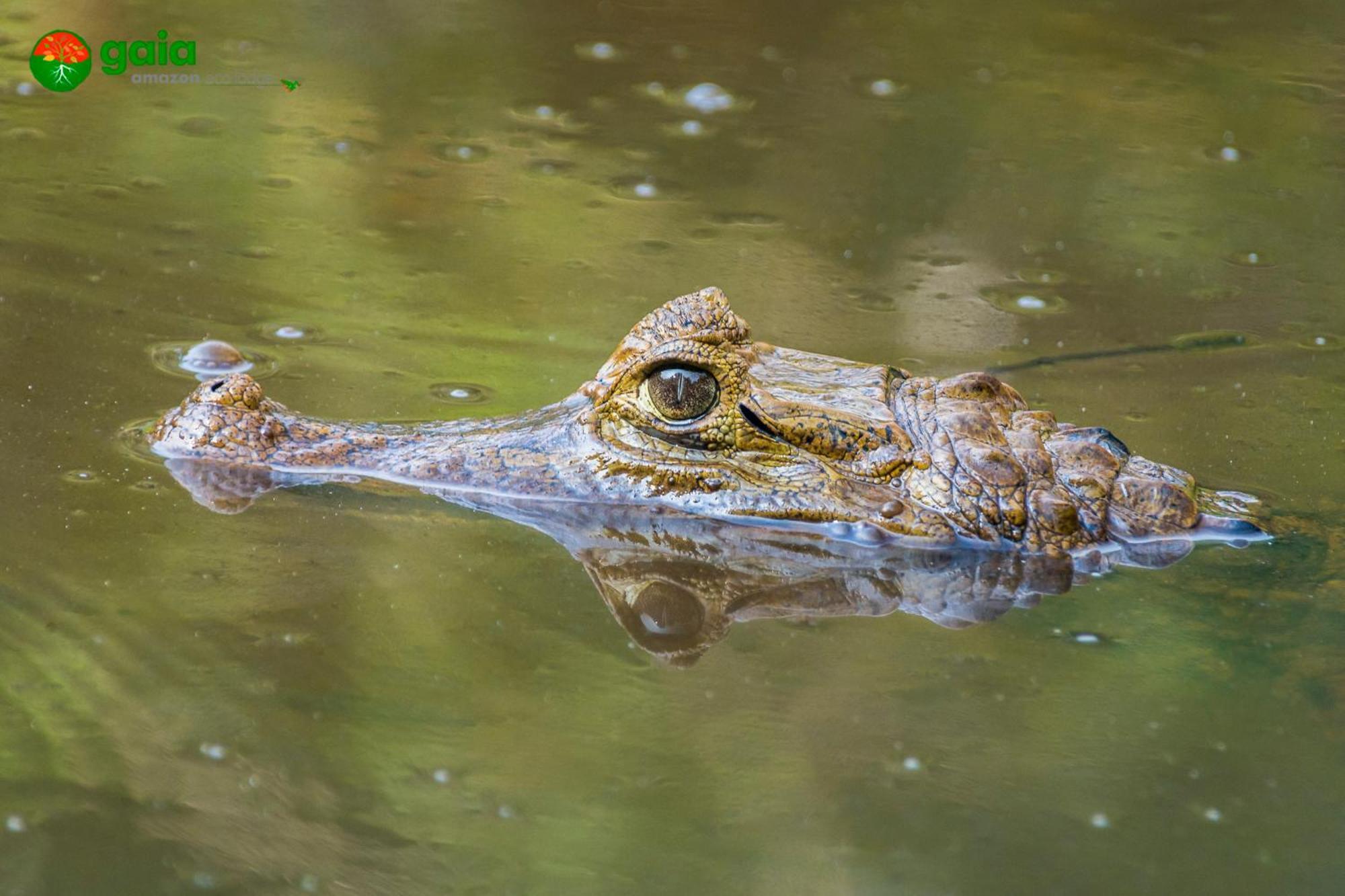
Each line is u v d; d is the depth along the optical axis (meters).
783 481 8.41
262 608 7.34
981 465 8.31
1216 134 17.88
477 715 6.62
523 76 18.86
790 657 7.23
